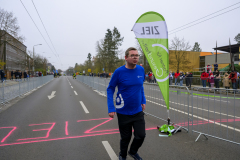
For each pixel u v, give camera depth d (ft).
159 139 12.13
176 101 15.66
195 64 118.52
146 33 12.75
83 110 21.77
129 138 8.25
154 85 18.48
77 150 10.44
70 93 40.24
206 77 45.52
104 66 170.30
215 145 11.05
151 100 19.27
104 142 11.64
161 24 12.51
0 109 22.62
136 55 7.72
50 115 19.22
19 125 15.57
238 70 56.29
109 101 8.28
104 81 38.27
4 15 86.63
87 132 13.66
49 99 31.04
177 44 89.35
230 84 39.86
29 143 11.51
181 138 12.32
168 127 13.32
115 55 163.22
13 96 30.83
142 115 8.33
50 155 9.80
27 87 42.52
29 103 26.96
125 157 8.51
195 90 13.80
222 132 13.33
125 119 8.09
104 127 14.93
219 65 103.24
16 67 170.30
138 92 8.09
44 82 76.79
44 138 12.41
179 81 58.59
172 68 98.58
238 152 10.02
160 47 12.76
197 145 11.07
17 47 98.22
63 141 11.85
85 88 53.47
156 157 9.48
